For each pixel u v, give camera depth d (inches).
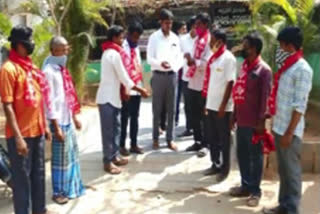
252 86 167.5
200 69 223.8
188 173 209.2
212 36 190.2
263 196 183.9
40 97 153.4
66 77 177.6
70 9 343.0
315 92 284.8
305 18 259.1
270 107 157.5
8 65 143.8
